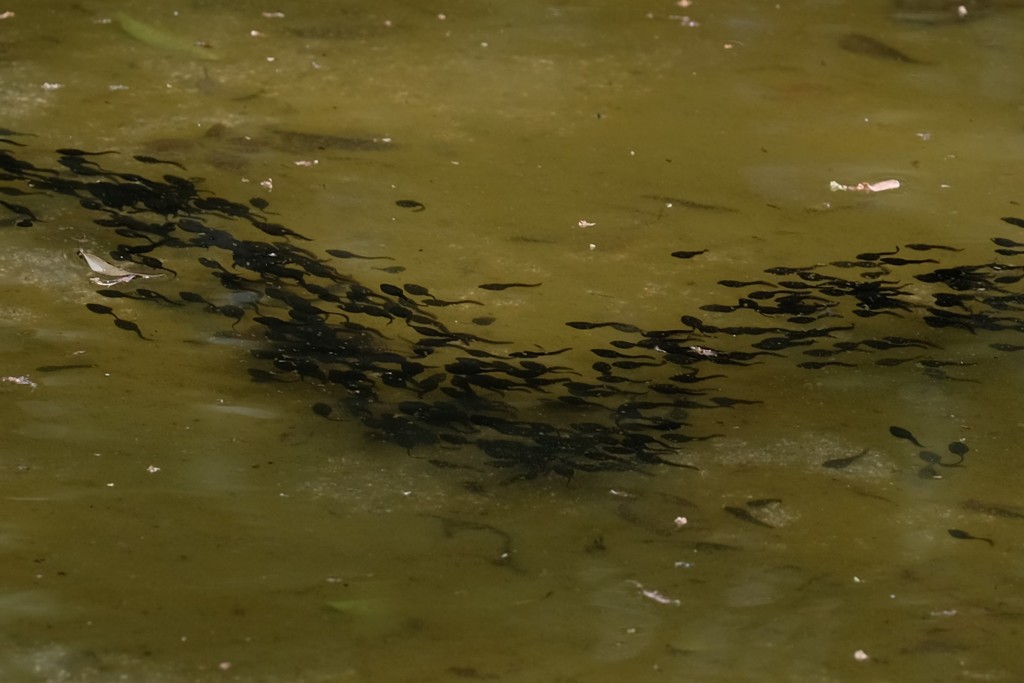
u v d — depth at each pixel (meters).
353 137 14.41
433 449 9.29
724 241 12.69
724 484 9.09
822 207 13.44
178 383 9.88
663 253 12.41
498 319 11.14
